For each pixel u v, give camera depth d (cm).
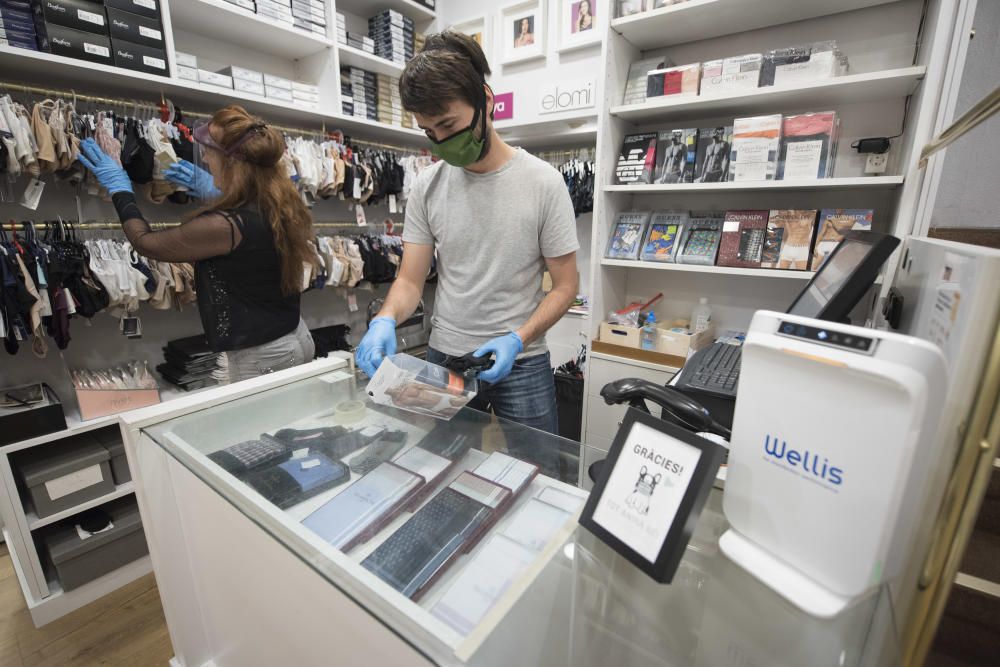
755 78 175
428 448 87
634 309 232
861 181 159
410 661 53
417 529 65
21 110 147
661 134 204
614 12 194
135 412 96
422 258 140
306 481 76
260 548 76
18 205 170
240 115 142
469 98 102
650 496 52
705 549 54
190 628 111
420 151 300
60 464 160
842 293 57
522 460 82
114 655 145
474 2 279
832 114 167
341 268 237
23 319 149
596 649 60
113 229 192
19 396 163
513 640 53
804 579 44
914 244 76
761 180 177
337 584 59
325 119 234
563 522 65
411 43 267
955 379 44
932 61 143
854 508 39
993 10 169
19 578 163
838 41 183
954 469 47
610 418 226
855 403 38
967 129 73
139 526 174
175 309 214
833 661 49
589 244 287
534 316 122
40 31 148
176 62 176
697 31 198
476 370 105
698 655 55
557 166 275
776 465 45
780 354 43
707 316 226
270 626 84
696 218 212
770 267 186
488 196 121
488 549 62
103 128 162
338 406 103
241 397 105
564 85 249
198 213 144
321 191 229
